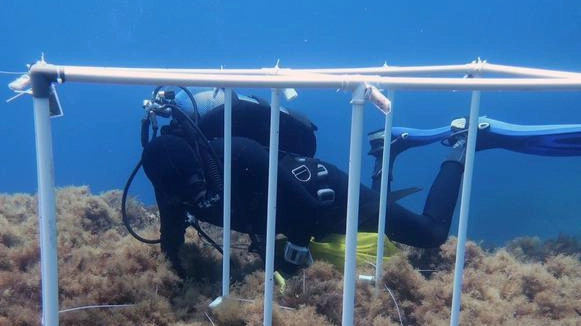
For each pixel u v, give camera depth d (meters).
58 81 1.24
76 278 2.57
